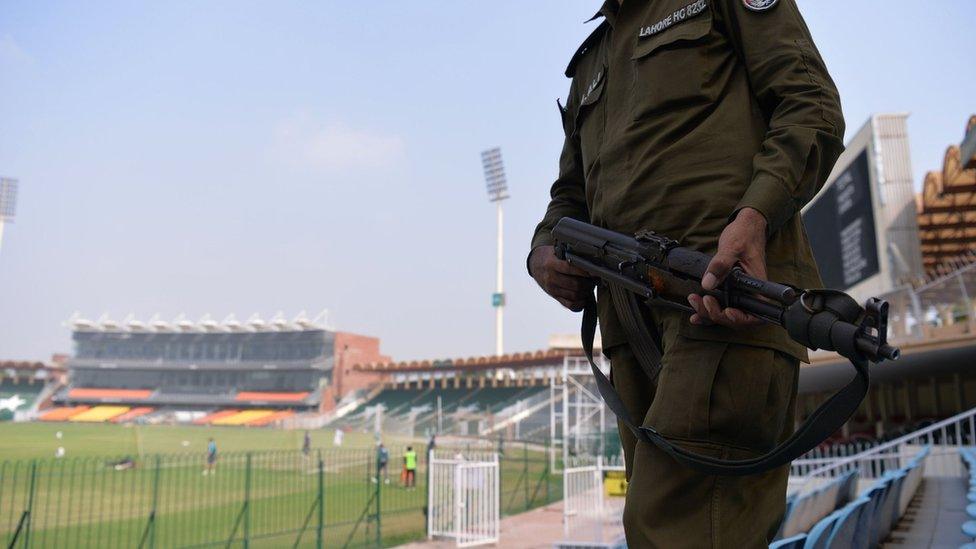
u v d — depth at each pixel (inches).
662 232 54.1
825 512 233.5
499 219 3139.8
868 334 36.0
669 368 51.9
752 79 54.9
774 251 52.5
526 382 3034.0
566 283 64.6
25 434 2598.4
